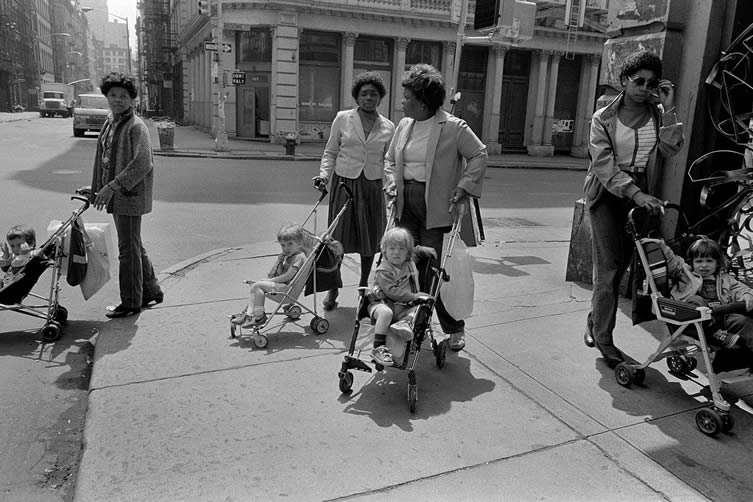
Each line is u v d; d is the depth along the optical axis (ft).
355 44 88.38
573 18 90.99
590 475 10.02
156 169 57.00
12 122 144.15
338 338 15.81
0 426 11.70
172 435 10.89
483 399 12.54
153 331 15.84
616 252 13.91
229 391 12.63
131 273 16.71
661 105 13.61
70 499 9.63
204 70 121.08
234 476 9.77
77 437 11.44
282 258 16.47
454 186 14.57
